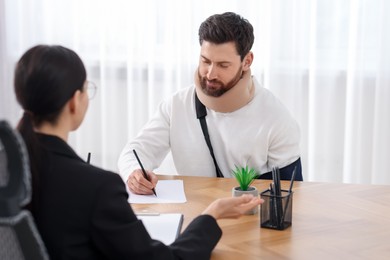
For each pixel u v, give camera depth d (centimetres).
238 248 119
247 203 122
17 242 71
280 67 272
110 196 92
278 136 193
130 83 281
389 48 266
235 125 193
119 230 92
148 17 275
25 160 69
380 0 263
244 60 187
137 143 194
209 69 182
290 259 113
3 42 283
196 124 196
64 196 91
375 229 131
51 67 92
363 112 273
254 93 196
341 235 127
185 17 272
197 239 108
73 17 280
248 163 195
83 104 99
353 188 167
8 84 286
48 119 95
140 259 94
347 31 268
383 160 275
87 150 290
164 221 132
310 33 269
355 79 270
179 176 179
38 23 282
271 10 267
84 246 92
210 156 197
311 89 273
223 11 270
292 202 145
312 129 276
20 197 70
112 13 277
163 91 281
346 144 277
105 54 279
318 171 280
